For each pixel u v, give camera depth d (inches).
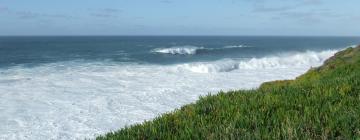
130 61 2138.3
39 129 707.4
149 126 171.6
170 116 184.7
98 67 1722.4
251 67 1772.9
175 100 961.5
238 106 189.3
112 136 169.6
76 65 1830.7
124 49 3459.6
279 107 184.2
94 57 2418.8
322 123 155.2
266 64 1819.6
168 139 152.3
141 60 2230.6
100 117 789.9
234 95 223.6
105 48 3668.8
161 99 967.6
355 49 654.5
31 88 1117.1
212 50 3198.8
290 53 2687.0
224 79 1328.7
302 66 1825.8
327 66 592.4
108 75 1407.5
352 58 590.2
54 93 1040.8
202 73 1513.3
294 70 1619.1
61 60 2153.1
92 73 1469.0
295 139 141.1
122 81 1261.1
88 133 685.9
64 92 1055.6
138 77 1360.7
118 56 2546.8
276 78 1357.0
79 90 1089.4
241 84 1225.4
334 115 163.2
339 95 199.8
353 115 158.4
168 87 1138.0
